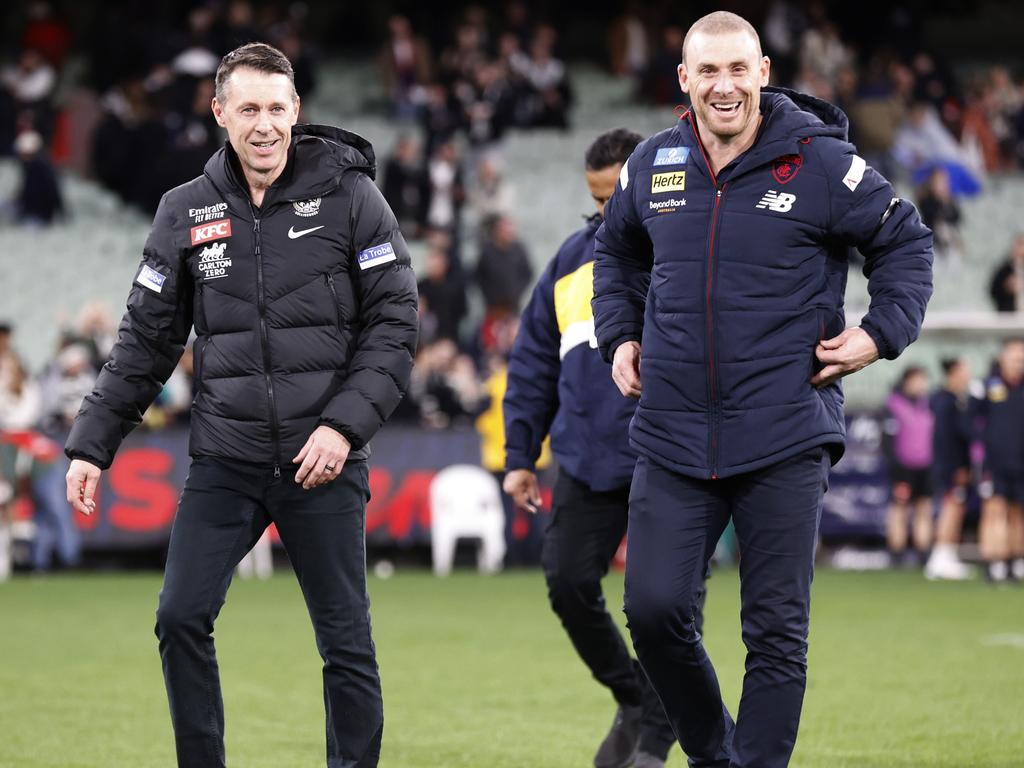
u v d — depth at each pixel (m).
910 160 43.84
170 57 40.19
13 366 27.66
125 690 14.57
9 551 27.47
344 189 8.50
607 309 8.78
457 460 29.02
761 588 8.12
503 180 41.62
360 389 8.32
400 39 45.34
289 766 10.88
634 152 8.64
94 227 40.03
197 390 8.57
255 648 17.58
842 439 8.24
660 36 49.47
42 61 45.09
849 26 48.56
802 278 8.10
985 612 21.44
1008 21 55.97
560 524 10.50
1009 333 28.28
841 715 12.86
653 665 8.36
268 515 8.61
